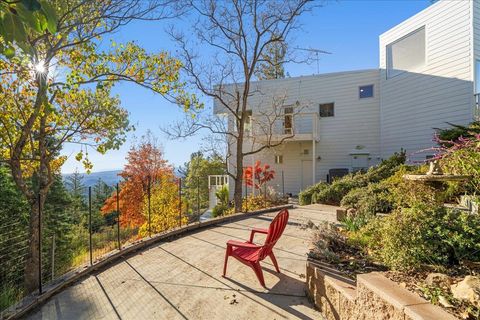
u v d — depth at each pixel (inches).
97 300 131.1
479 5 379.9
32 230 162.9
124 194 613.9
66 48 177.8
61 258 338.6
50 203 450.3
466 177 151.4
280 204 451.5
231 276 154.5
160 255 194.5
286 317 112.0
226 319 112.0
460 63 391.5
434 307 67.5
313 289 122.6
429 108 440.8
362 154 561.6
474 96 373.7
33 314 120.1
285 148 632.4
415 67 470.6
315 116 559.5
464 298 72.9
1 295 155.5
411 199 160.1
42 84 125.8
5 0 43.6
